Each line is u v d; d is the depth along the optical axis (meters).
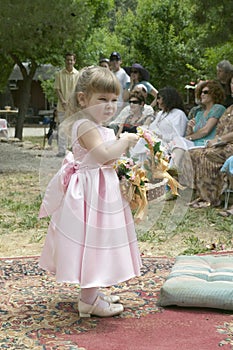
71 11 15.12
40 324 3.85
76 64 23.22
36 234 6.64
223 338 3.61
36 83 36.41
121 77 10.55
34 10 14.27
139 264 4.08
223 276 4.38
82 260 3.79
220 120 8.28
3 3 13.88
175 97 8.20
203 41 13.38
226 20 12.76
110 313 3.96
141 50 22.75
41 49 17.23
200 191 8.06
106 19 25.77
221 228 6.79
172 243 6.17
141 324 3.85
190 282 4.25
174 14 22.53
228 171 7.46
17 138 20.95
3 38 14.30
